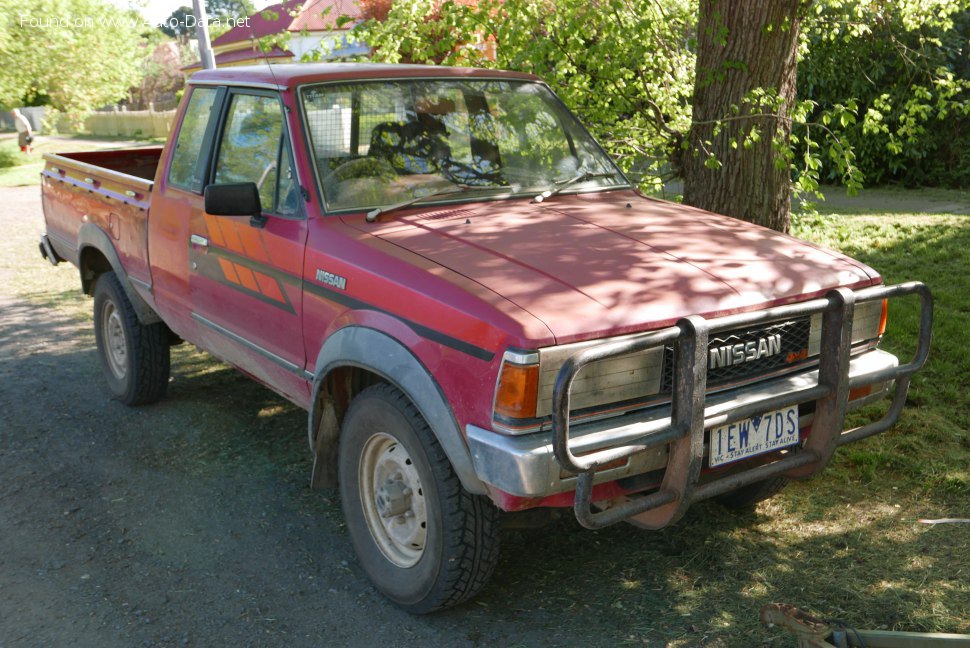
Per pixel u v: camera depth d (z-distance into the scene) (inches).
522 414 111.7
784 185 239.0
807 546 151.6
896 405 145.0
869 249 366.3
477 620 134.4
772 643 124.9
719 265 134.0
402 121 166.2
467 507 124.7
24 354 281.4
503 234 142.3
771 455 141.9
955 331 254.7
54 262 267.7
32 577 150.3
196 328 191.0
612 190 178.7
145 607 140.3
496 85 182.7
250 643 130.3
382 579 138.9
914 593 135.6
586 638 128.3
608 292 121.8
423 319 123.9
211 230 175.2
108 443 208.2
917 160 560.1
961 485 168.6
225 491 182.1
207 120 186.7
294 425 217.3
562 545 155.6
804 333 135.1
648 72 265.0
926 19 303.7
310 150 155.9
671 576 143.9
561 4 254.1
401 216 152.2
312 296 146.6
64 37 962.7
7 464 197.2
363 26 272.5
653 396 121.7
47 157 260.2
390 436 133.0
